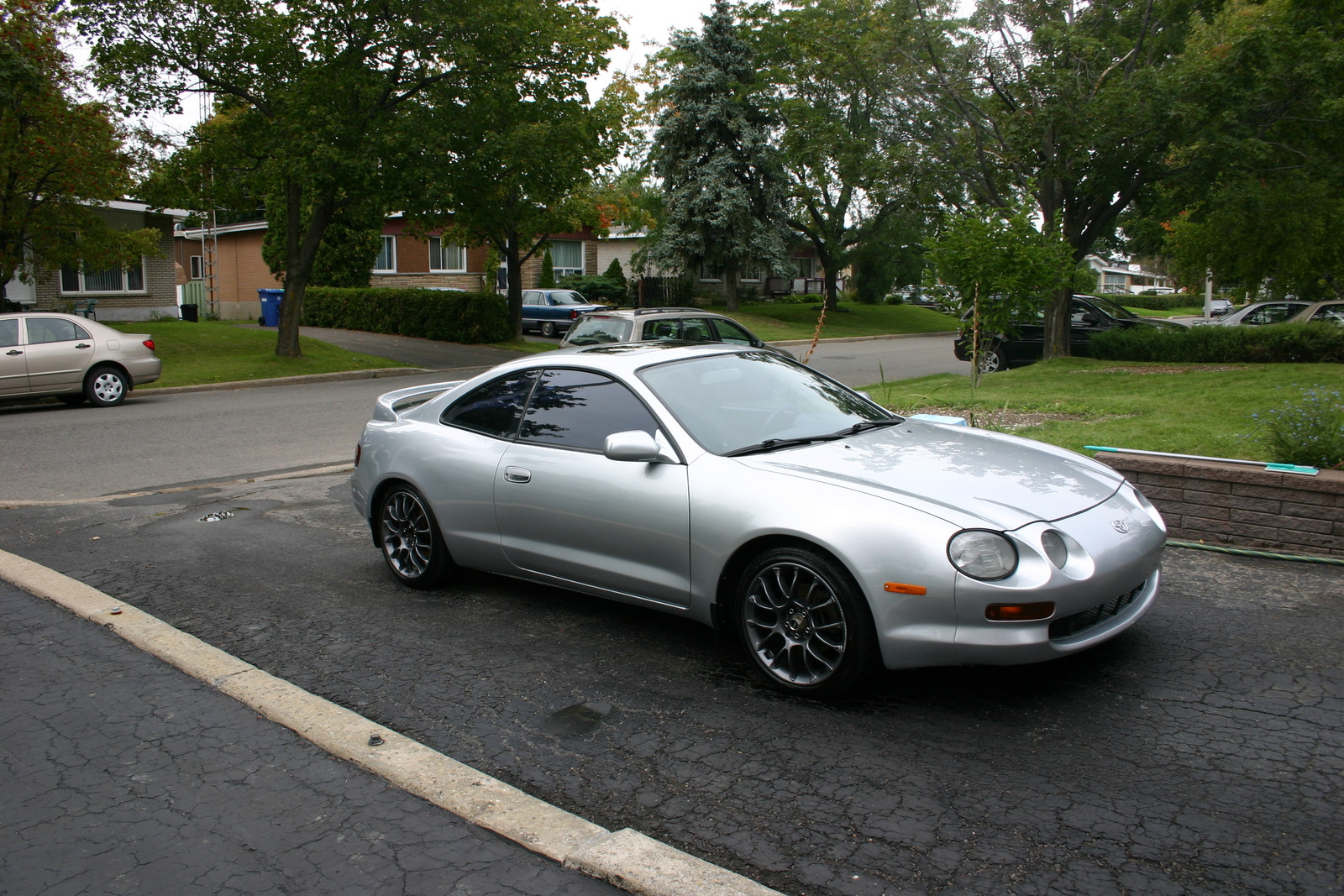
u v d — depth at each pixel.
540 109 21.34
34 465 9.98
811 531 3.79
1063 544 3.70
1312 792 3.10
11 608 5.33
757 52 36.69
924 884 2.68
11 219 17.78
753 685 4.11
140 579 5.85
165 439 11.66
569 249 41.47
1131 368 15.43
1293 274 21.55
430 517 5.41
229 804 3.24
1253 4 18.48
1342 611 4.72
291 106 17.75
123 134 18.91
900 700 3.90
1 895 2.76
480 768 3.46
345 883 2.78
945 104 17.33
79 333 14.97
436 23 18.44
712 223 35.94
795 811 3.09
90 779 3.43
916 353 26.44
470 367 21.98
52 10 17.61
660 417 4.50
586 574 4.69
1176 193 17.39
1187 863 2.74
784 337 32.62
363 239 33.22
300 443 11.40
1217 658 4.20
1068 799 3.11
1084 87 15.71
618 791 3.27
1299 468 5.77
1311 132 15.64
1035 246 10.84
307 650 4.66
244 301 38.28
